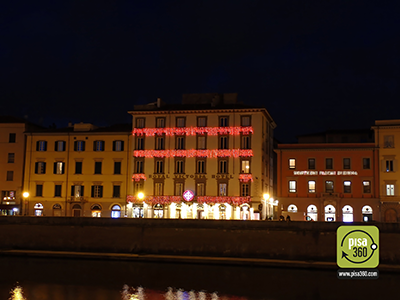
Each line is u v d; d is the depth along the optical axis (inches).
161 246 2028.8
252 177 3004.4
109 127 3380.9
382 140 2928.2
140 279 1696.6
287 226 1934.1
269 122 3403.1
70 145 3233.3
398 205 2849.4
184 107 3235.7
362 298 1473.9
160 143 3152.1
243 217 2965.1
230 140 3065.9
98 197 3166.8
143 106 3240.7
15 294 1507.1
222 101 3339.1
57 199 3191.4
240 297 1487.5
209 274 1766.7
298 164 3024.1
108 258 2014.0
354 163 2950.3
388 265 1793.8
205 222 2009.1
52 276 1734.7
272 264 1870.1
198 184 3065.9
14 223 2159.2
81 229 2105.1
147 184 3120.1
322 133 3316.9
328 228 1888.5
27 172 3245.6
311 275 1756.9
